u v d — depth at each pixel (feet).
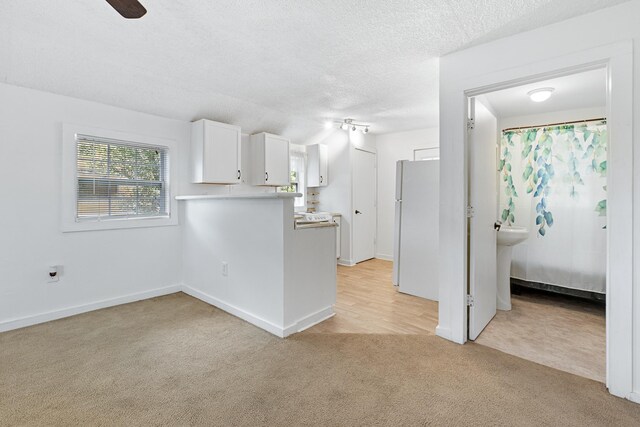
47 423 4.82
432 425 4.83
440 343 7.61
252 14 6.10
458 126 7.50
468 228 7.75
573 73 6.24
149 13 6.07
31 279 8.67
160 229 11.37
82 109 9.48
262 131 14.48
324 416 5.02
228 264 9.61
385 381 5.99
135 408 5.19
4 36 6.84
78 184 9.52
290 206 8.05
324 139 17.71
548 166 11.10
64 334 8.04
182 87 9.91
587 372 6.36
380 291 12.12
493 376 6.17
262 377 6.12
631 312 5.43
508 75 6.77
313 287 8.87
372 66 8.52
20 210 8.47
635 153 5.38
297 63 8.34
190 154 12.13
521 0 5.58
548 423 4.88
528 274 11.51
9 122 8.27
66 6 5.88
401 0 5.66
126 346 7.39
